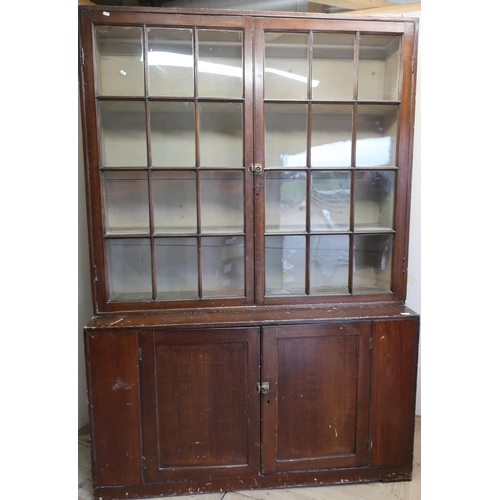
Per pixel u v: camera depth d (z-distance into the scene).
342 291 1.53
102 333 1.35
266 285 1.53
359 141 1.53
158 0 1.85
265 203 1.49
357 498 1.44
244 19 1.34
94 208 1.39
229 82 1.44
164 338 1.38
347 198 1.53
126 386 1.39
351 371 1.45
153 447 1.42
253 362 1.41
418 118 1.78
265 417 1.44
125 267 1.51
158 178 1.47
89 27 1.30
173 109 1.44
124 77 1.42
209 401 1.42
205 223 1.50
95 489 1.42
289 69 1.46
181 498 1.44
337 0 1.75
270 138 1.47
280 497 1.44
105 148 1.45
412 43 1.40
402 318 1.43
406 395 1.47
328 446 1.48
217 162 1.49
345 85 1.49
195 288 1.53
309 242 1.49
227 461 1.46
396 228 1.49
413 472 1.56
